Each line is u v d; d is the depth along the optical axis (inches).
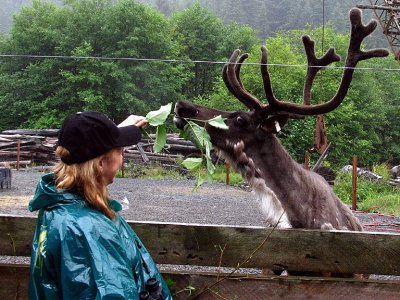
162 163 920.3
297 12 3715.6
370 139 1496.1
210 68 1888.5
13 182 621.3
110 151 77.9
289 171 168.4
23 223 112.1
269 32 3590.1
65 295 67.7
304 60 1520.7
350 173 725.3
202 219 408.8
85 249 68.8
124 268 69.7
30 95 1470.2
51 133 1028.5
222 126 119.1
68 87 1414.9
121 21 1498.5
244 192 633.6
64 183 74.4
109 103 1398.9
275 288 112.7
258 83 1105.4
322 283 113.0
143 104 1392.7
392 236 116.1
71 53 1466.5
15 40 1552.7
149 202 500.1
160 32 1514.5
